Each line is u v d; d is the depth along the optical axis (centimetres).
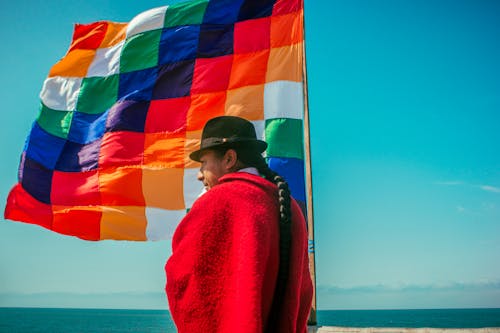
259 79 687
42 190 726
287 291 170
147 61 758
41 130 757
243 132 199
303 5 702
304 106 718
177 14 770
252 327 141
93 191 708
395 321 19650
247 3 737
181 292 157
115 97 759
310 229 659
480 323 16425
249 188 171
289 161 636
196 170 689
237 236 158
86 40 795
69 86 780
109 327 14938
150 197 689
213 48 730
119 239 685
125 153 712
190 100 714
